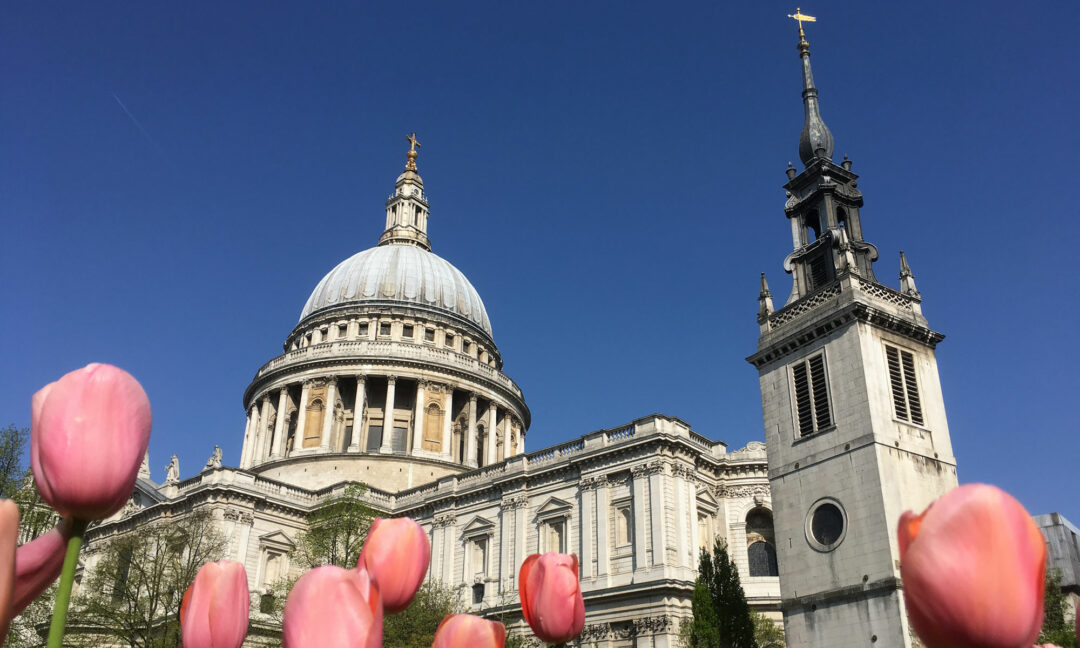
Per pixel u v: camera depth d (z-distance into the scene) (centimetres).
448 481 8656
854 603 4125
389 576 594
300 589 400
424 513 8644
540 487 7812
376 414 10762
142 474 10256
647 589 6525
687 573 6688
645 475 7019
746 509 7631
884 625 3953
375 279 11869
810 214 5344
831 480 4447
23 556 408
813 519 4481
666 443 7044
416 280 11950
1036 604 366
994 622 356
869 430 4331
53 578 425
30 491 5138
